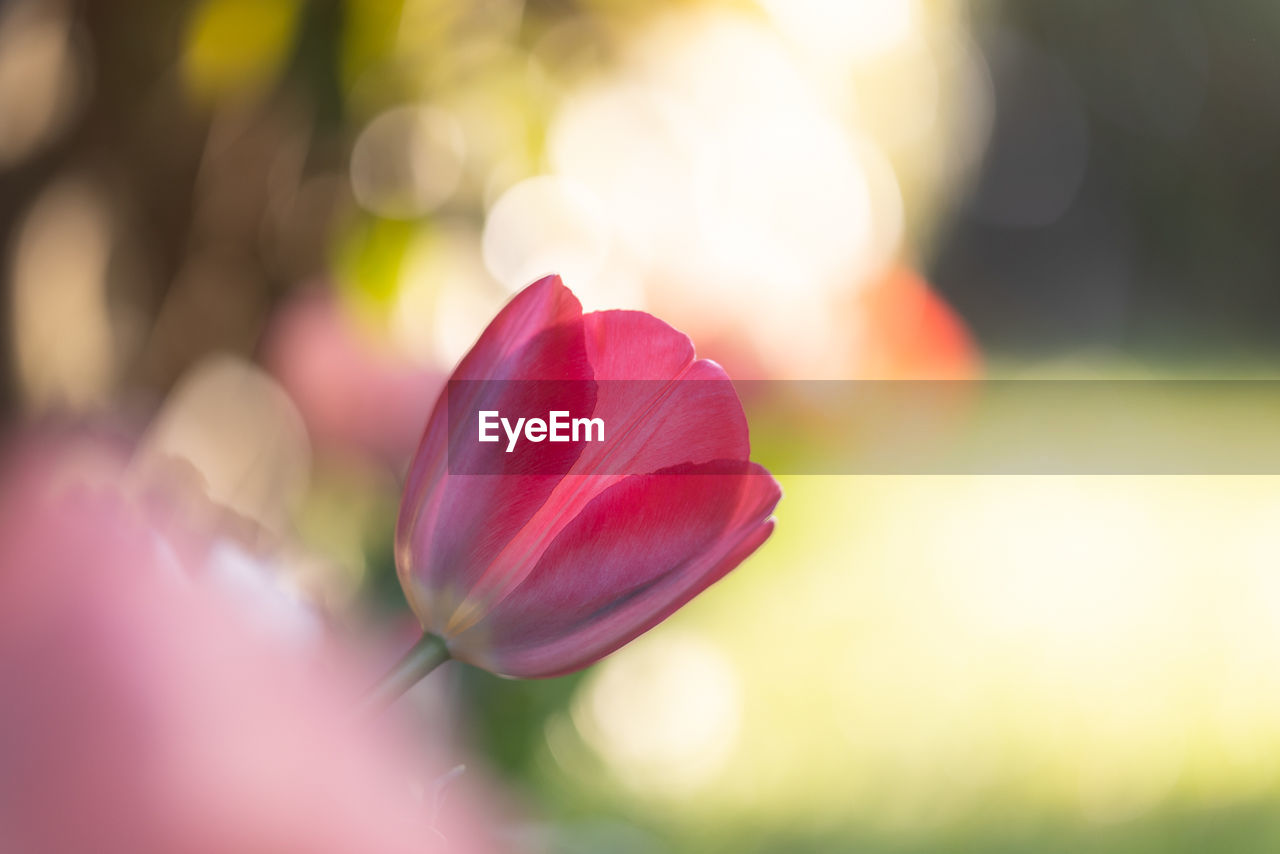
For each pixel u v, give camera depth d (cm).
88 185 88
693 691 213
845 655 264
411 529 54
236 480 100
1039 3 1222
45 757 23
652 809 168
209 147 93
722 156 130
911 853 175
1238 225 1192
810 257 158
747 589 311
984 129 1220
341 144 104
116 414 80
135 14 87
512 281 125
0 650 23
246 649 26
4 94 85
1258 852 177
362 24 96
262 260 103
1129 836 180
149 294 95
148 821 23
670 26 115
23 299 85
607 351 54
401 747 31
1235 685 250
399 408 111
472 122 113
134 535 26
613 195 129
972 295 1241
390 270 111
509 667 54
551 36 113
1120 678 257
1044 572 353
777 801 187
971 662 265
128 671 24
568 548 54
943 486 439
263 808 25
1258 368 903
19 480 29
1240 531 401
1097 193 1253
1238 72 1184
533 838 68
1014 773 201
